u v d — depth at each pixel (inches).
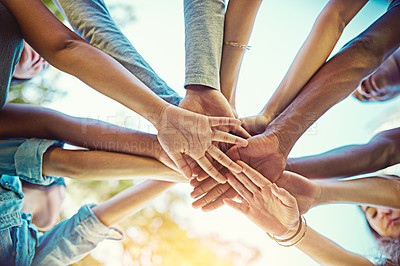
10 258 50.2
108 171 52.7
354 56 51.8
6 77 49.2
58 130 54.0
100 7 57.3
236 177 54.8
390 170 66.3
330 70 52.4
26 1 46.9
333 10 53.1
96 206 59.4
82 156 52.2
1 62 47.1
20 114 53.8
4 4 46.4
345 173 60.8
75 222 57.1
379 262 63.2
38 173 50.8
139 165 53.6
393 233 63.7
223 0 55.2
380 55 52.7
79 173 52.4
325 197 57.8
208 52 52.1
